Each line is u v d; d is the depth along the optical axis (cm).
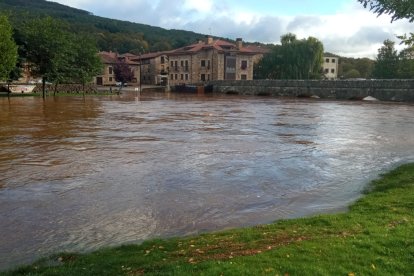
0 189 1260
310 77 10531
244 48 11031
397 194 1162
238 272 577
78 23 17412
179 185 1335
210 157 1795
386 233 751
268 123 3195
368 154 1948
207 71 10412
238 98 7269
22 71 6619
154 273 608
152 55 12075
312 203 1174
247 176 1478
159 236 909
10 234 912
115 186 1306
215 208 1116
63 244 859
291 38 11050
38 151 1886
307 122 3309
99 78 11656
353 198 1218
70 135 2403
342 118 3684
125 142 2167
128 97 7281
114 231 938
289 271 579
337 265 600
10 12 6762
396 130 2845
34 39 6378
